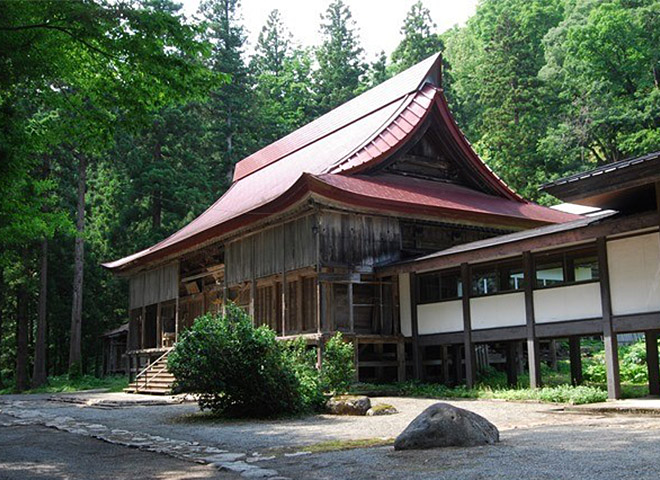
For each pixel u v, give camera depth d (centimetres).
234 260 2616
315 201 2095
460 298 2038
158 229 4538
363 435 1098
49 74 1135
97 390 3108
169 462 876
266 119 5603
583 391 1584
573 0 5966
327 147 2788
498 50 5119
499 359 2580
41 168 3762
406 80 2805
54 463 891
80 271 3847
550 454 771
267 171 3206
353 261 2198
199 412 1585
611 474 634
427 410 923
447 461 761
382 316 2286
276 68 6862
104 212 4634
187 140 4809
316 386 1523
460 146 2650
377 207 2184
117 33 1077
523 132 4756
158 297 3159
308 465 798
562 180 1538
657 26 4475
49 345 5012
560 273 1778
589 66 4747
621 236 1575
